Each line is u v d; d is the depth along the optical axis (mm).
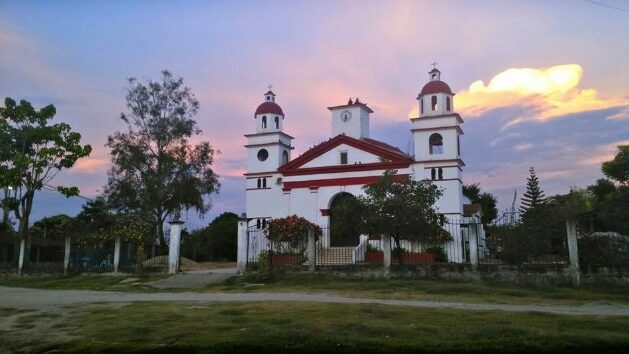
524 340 8273
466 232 25953
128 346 8219
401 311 11469
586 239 18219
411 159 35281
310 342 8203
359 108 39938
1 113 32094
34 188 31938
